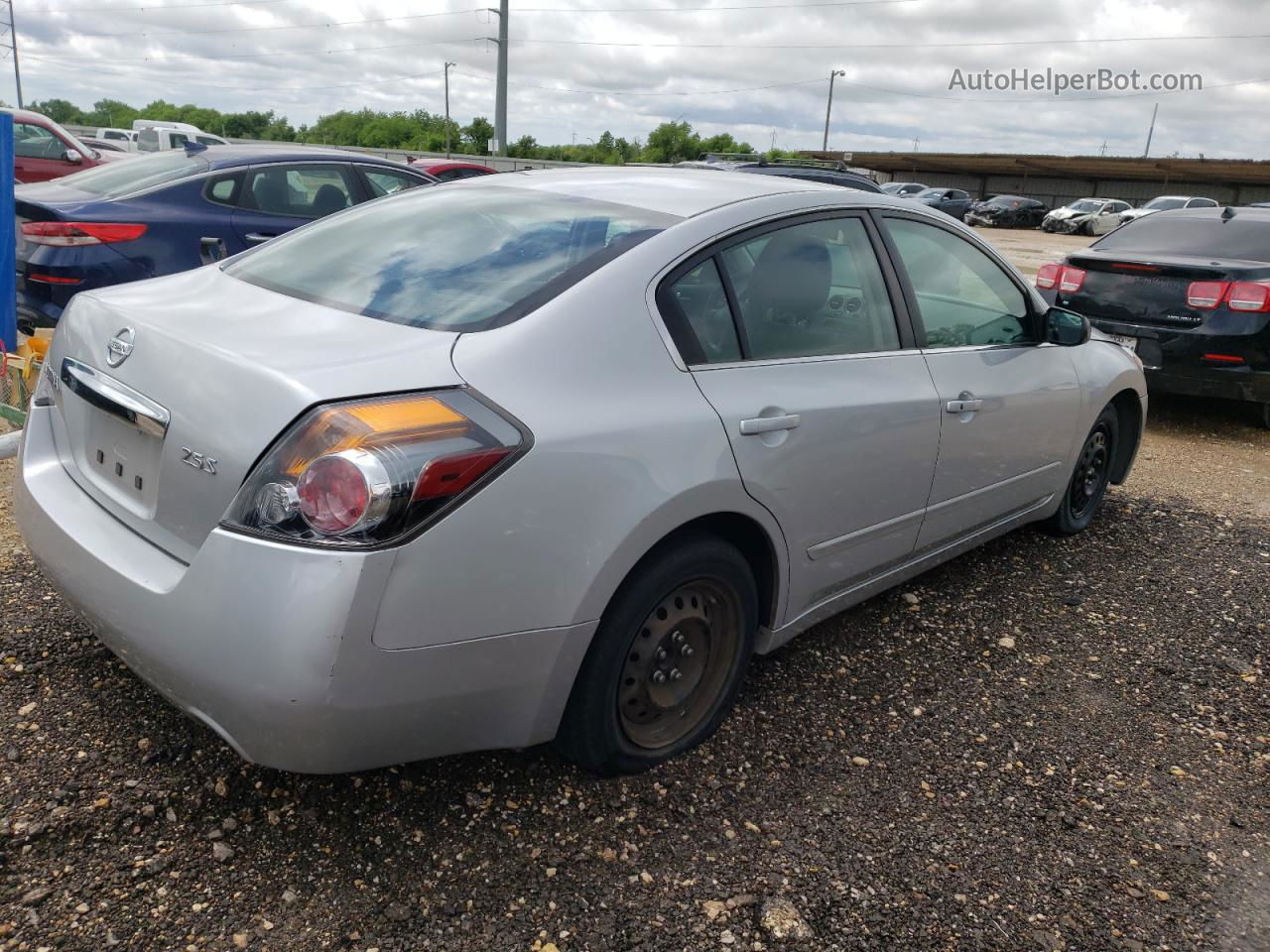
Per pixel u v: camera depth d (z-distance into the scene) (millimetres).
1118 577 4328
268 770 2523
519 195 3004
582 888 2260
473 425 2053
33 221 5730
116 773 2459
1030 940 2227
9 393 4867
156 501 2229
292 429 1958
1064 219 38438
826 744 2910
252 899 2133
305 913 2111
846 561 3135
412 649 1989
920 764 2854
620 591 2383
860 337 3125
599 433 2234
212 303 2555
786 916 2227
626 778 2654
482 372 2156
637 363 2414
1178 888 2432
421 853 2314
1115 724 3152
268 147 7262
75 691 2771
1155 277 6879
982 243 3818
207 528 2068
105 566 2223
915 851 2486
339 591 1882
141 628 2107
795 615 3020
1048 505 4328
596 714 2432
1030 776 2838
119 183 6414
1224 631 3863
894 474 3168
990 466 3697
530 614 2145
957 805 2680
